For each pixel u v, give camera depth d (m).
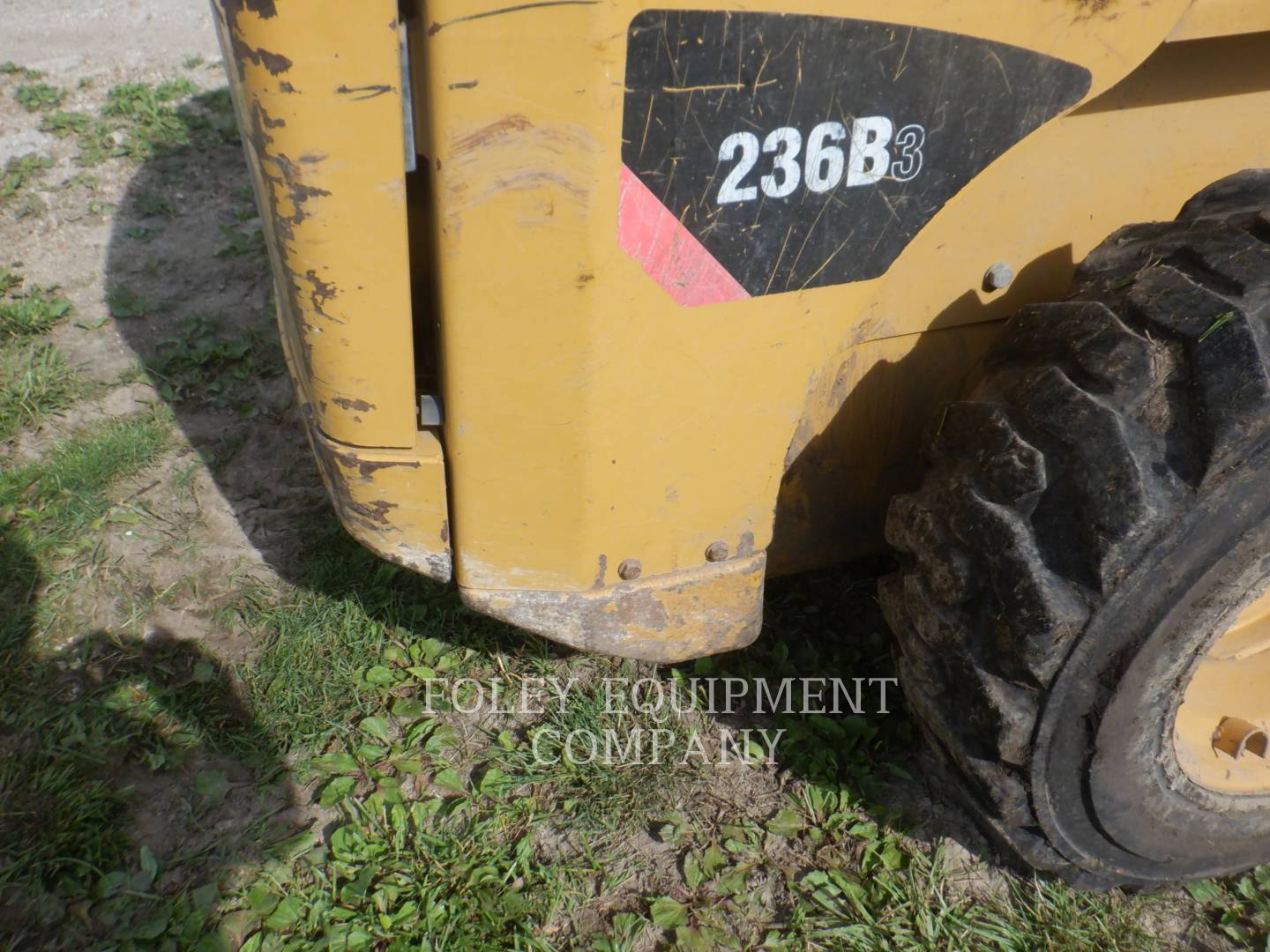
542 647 2.95
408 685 2.84
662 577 2.12
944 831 2.54
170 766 2.59
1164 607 1.83
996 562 1.90
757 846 2.49
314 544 3.26
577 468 1.90
